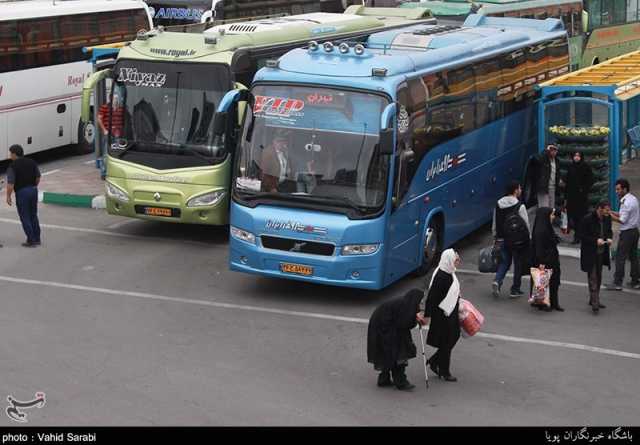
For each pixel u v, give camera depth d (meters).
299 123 23.91
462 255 28.92
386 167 23.38
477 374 19.86
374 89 23.52
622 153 37.00
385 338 18.56
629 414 17.97
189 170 28.45
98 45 41.00
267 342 21.36
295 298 24.53
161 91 28.91
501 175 31.44
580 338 22.11
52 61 38.66
